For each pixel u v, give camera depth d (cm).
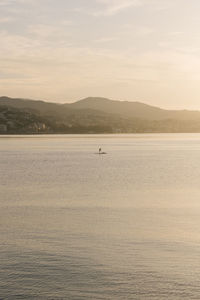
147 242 3111
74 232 3409
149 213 4206
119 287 2328
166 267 2598
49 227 3572
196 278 2438
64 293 2261
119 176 8100
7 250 2919
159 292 2270
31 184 6731
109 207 4553
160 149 19875
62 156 14962
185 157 14150
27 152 17550
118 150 19112
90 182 7050
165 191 5841
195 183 6831
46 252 2873
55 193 5644
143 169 9719
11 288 2316
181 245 3031
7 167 10356
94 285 2355
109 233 3372
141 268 2588
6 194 5550
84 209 4438
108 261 2702
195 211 4300
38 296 2227
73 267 2605
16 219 3906
